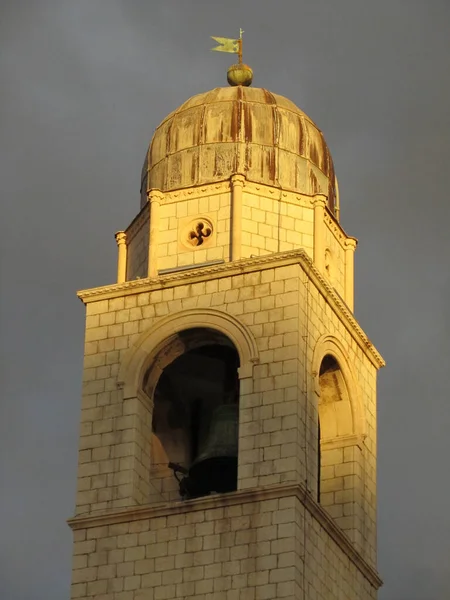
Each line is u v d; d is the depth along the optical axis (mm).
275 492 86188
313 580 86062
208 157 94938
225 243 92938
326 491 92250
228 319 90438
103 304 92875
